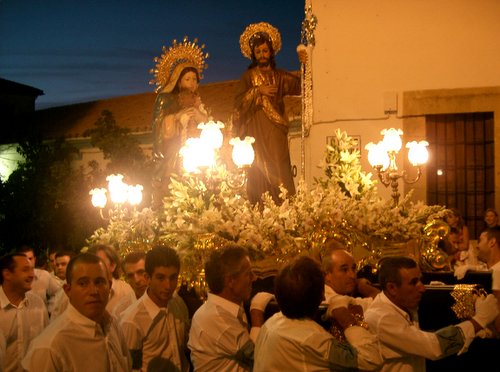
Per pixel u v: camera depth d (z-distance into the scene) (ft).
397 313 14.48
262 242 21.48
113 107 89.66
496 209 36.27
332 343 12.70
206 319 15.29
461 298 17.84
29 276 19.52
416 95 36.78
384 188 37.01
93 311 13.58
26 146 81.87
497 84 35.91
